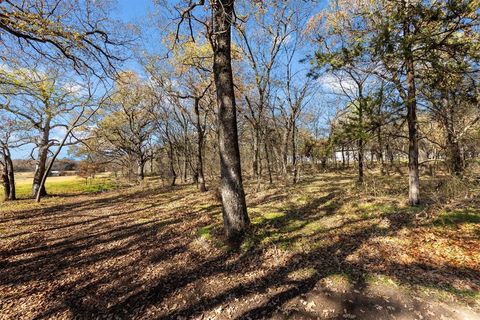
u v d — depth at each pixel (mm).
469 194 8562
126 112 25688
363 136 7234
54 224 10508
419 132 8812
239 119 21641
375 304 3959
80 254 6930
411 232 6441
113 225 9922
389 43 6020
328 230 7133
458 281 4348
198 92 16562
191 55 13742
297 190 13602
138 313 4270
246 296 4516
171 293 4809
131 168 31516
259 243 6406
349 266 5145
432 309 3730
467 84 6375
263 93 15828
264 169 32469
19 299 4734
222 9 6074
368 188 12117
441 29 6016
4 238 8469
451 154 9953
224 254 6180
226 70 6613
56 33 6234
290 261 5582
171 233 8219
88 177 34031
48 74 15461
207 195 14492
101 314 4270
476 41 5773
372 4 8156
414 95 7121
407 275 4637
